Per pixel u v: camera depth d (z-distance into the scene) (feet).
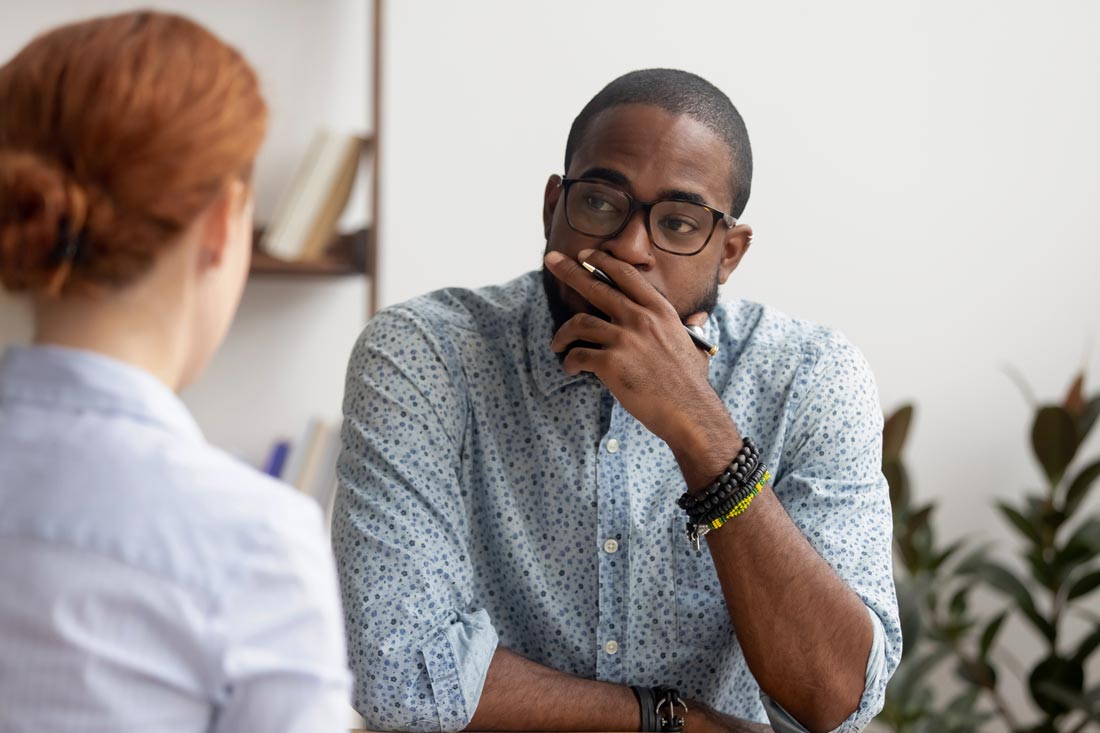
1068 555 11.07
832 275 12.00
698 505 5.49
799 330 6.43
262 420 11.50
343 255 10.96
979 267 12.17
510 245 11.61
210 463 3.19
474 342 6.12
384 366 5.92
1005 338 12.23
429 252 11.52
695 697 6.17
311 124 11.39
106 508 3.01
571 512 6.00
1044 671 11.11
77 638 2.93
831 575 5.54
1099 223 12.27
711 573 6.03
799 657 5.47
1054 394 12.29
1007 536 12.32
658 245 5.67
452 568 5.64
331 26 11.41
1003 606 12.32
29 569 2.96
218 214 3.27
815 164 11.93
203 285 3.34
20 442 3.12
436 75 11.48
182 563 3.00
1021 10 12.09
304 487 10.39
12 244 2.98
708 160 5.68
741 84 11.80
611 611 5.98
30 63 3.12
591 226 5.72
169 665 2.99
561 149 11.61
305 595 3.14
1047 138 12.18
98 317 3.20
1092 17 12.14
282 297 11.51
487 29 11.53
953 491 12.27
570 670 6.06
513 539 5.98
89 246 3.03
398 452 5.76
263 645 3.07
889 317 12.09
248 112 3.29
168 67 3.14
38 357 3.20
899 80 12.00
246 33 11.33
